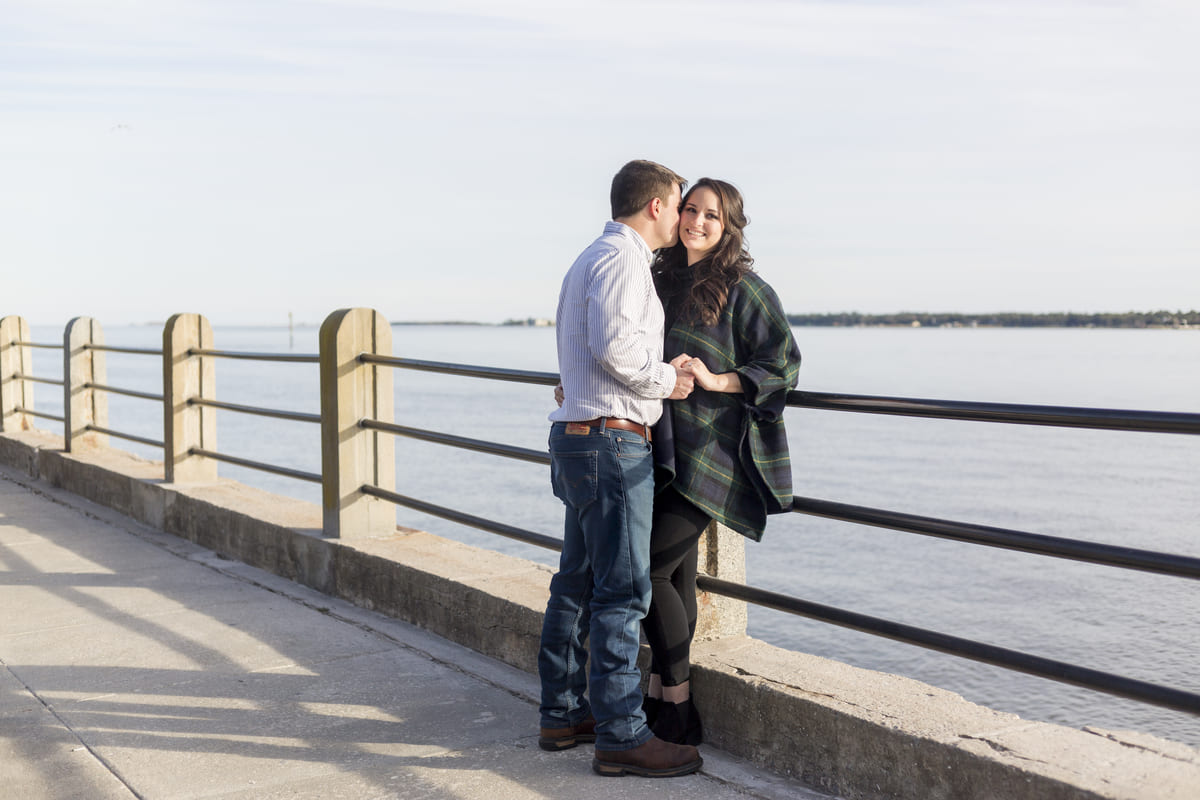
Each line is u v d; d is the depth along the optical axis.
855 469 71.31
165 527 6.80
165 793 2.85
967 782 2.45
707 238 2.94
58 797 2.83
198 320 7.03
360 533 5.25
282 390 151.00
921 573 36.50
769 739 2.96
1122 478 68.69
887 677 3.04
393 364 4.83
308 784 2.90
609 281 2.75
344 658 4.11
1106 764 2.35
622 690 2.91
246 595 5.16
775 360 2.86
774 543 42.16
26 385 10.61
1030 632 28.34
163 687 3.75
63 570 5.73
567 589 3.14
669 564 3.01
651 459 2.90
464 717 3.46
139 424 98.88
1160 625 29.08
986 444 93.69
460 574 4.38
